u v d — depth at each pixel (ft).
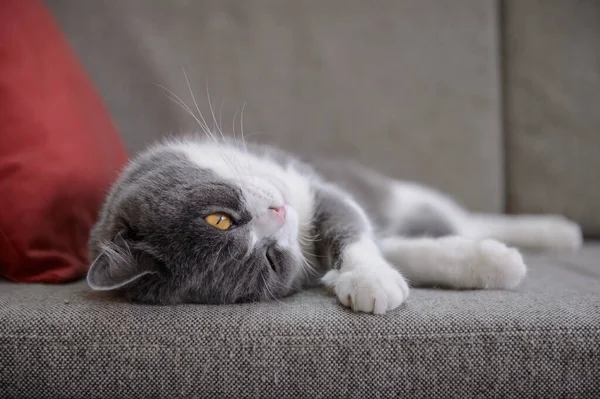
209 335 1.32
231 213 1.55
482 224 2.23
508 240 2.18
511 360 1.29
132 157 1.93
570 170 2.36
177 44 2.31
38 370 1.30
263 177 1.68
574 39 2.34
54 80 1.77
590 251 2.13
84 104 1.87
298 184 1.80
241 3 2.33
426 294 1.50
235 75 2.33
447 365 1.29
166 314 1.37
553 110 2.36
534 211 2.40
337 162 2.26
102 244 1.51
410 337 1.30
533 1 2.36
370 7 2.36
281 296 1.59
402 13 2.36
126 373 1.30
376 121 2.38
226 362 1.29
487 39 2.37
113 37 2.26
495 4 2.39
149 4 2.29
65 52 1.90
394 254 1.65
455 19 2.37
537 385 1.28
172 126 2.29
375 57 2.37
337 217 1.74
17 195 1.59
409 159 2.39
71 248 1.67
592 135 2.34
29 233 1.59
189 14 2.31
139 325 1.33
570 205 2.37
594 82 2.34
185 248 1.50
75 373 1.30
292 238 1.65
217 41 2.32
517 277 1.53
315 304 1.46
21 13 1.78
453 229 2.18
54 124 1.69
